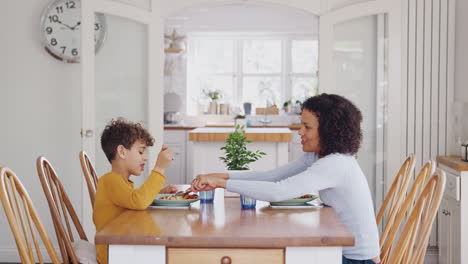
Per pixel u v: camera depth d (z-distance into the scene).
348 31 4.14
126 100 4.19
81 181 4.07
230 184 1.95
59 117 4.18
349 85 4.15
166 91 8.00
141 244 1.48
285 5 4.14
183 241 1.46
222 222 1.69
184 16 7.85
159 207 2.01
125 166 2.10
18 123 4.16
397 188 2.53
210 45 8.25
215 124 7.86
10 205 1.72
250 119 8.00
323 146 2.01
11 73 4.14
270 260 1.50
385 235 2.42
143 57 4.21
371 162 4.16
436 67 4.07
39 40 4.14
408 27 4.08
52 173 2.30
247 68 8.29
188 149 7.19
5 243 4.14
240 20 7.85
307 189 1.90
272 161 4.07
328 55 4.11
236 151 2.34
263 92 8.30
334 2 4.12
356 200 1.93
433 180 1.88
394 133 4.08
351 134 1.98
